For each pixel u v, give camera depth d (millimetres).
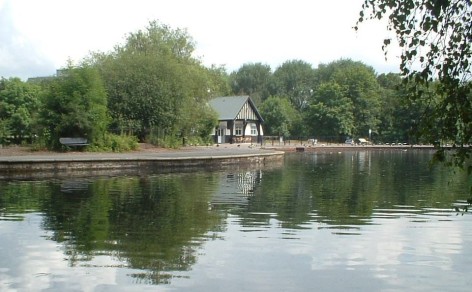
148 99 32000
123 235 8531
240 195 14055
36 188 14773
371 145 55938
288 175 21141
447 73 4070
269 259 7168
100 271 6492
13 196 12992
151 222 9727
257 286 6012
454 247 8023
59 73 27656
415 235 8867
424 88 4238
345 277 6418
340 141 65500
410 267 6891
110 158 20938
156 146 32906
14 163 18375
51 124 26312
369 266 6922
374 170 24484
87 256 7184
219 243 8070
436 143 4141
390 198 13727
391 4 4305
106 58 34562
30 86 37031
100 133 27703
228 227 9391
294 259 7191
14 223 9430
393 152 49000
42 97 26688
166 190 14883
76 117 25969
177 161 22984
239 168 24938
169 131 34375
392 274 6570
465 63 4039
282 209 11609
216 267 6730
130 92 31938
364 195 14367
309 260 7156
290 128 71438
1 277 6227
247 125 57719
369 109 67188
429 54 4168
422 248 7938
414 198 13742
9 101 35594
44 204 11742
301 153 44688
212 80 43000
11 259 6988
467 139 3943
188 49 42531
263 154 29328
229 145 47875
